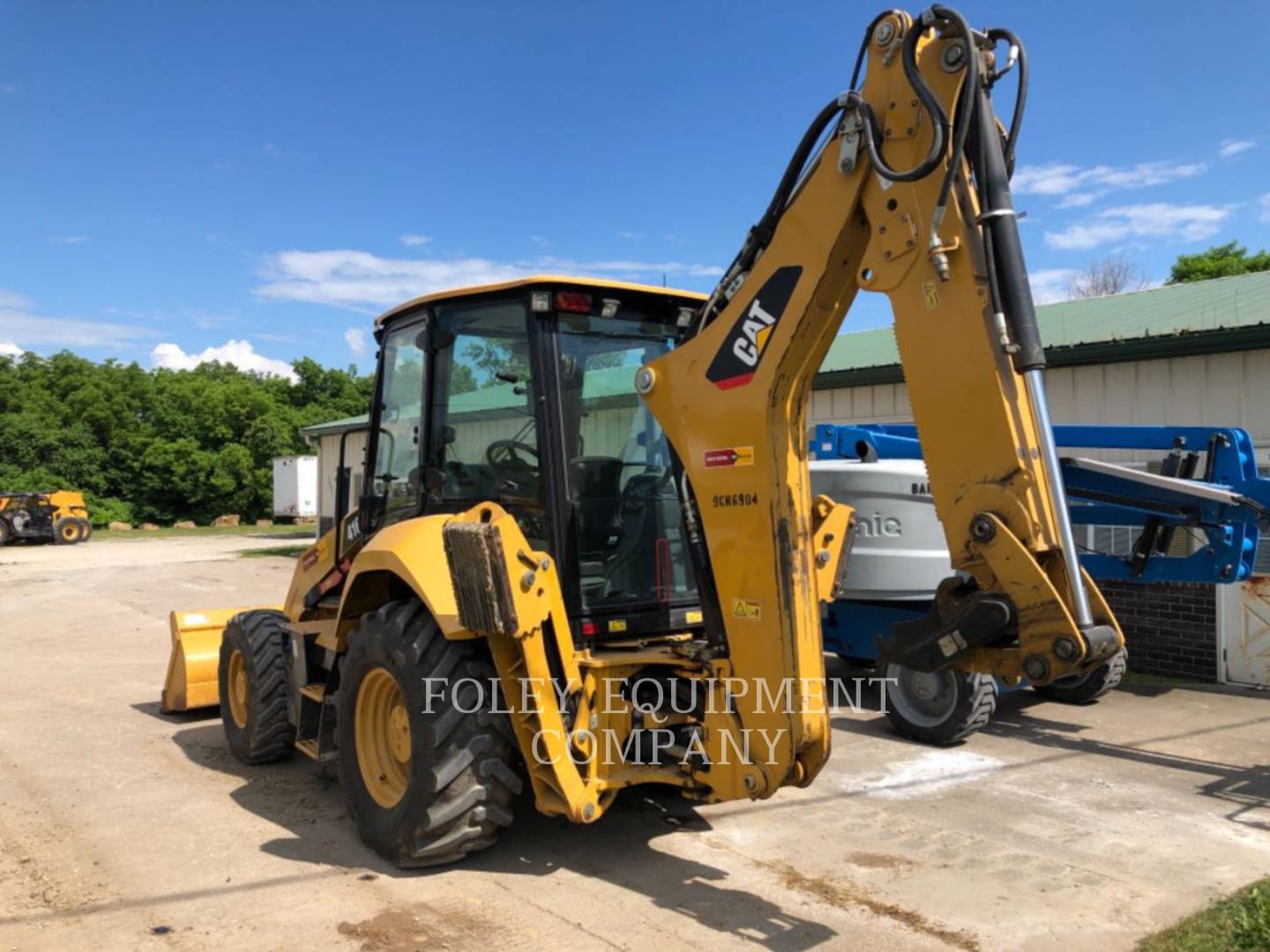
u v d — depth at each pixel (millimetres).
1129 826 4734
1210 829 4684
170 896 3902
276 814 4941
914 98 3086
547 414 4152
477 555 3701
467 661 4062
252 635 5840
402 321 4965
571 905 3789
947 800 5133
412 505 4840
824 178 3324
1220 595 8039
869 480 6895
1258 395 7828
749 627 3590
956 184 3006
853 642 7363
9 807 5074
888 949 3441
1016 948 3459
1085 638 2822
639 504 4430
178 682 7035
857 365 10812
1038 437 2924
